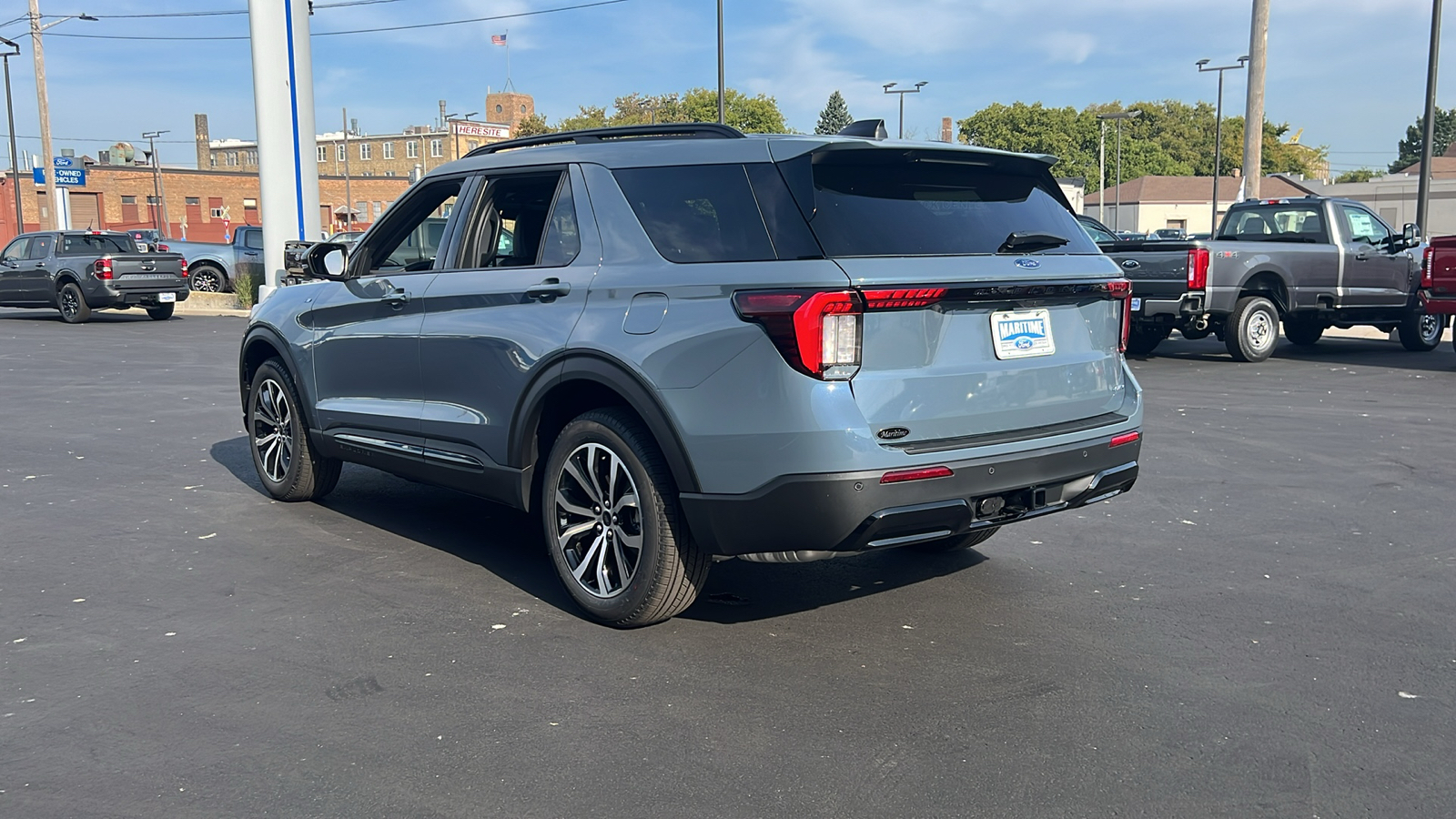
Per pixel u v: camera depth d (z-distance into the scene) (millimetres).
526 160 4754
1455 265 12242
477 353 4715
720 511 3816
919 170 4113
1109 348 4426
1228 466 7484
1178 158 120688
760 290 3691
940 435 3816
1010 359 4004
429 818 2883
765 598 4715
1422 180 20312
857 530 3646
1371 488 6820
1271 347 13820
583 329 4199
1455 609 4570
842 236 3756
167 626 4324
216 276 28312
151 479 7066
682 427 3854
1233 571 5113
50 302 21594
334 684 3760
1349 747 3307
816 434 3590
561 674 3852
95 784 3061
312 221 17609
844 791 3033
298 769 3156
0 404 10328
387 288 5305
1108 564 5219
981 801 2980
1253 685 3771
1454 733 3398
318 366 5840
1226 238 15250
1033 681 3811
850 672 3879
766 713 3541
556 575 5012
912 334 3758
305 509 6262
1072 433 4098
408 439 5246
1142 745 3314
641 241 4145
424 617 4441
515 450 4586
